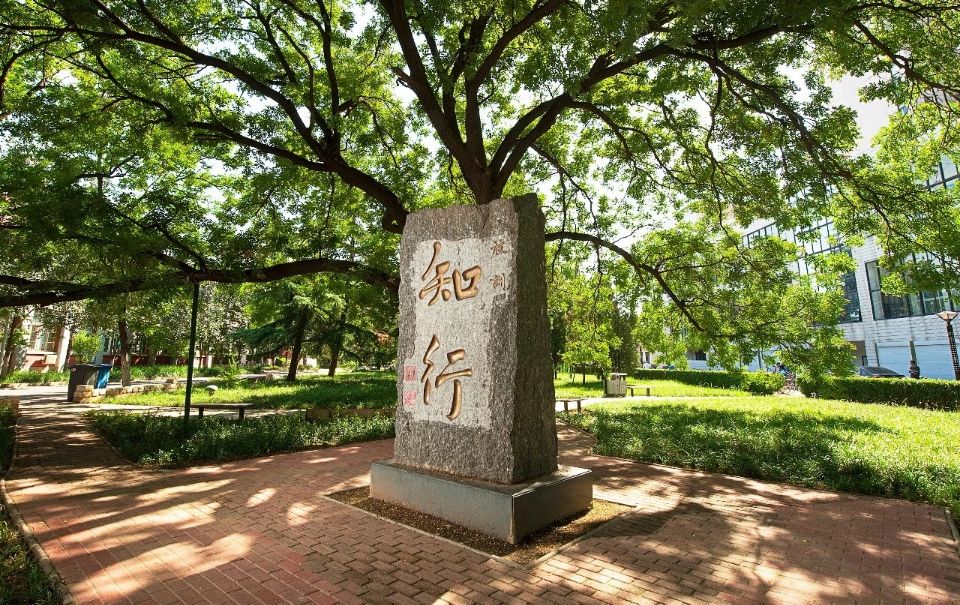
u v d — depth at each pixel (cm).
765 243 1209
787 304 1178
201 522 498
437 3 871
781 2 765
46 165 1082
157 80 1048
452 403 548
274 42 1056
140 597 343
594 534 465
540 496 478
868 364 2875
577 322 1916
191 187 1379
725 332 1236
